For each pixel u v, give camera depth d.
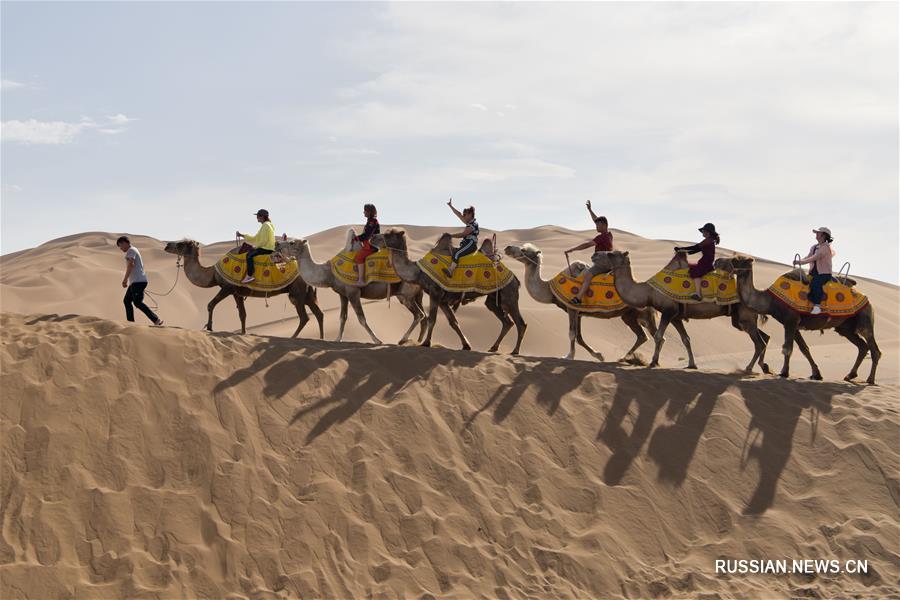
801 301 15.22
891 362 32.47
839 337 42.62
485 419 12.55
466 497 11.30
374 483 11.18
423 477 11.50
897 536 11.52
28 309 52.44
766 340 16.14
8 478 10.17
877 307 53.88
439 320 38.56
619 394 13.43
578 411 13.00
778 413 13.61
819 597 10.51
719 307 15.53
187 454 10.99
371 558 10.34
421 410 12.41
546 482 11.79
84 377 11.58
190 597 9.48
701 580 10.70
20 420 10.82
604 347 36.91
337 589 9.91
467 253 15.44
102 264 68.50
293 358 12.98
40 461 10.43
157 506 10.27
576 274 15.91
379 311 39.69
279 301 50.53
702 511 11.84
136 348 12.19
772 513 11.88
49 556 9.52
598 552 10.88
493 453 12.06
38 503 9.98
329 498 10.84
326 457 11.43
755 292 15.38
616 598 10.39
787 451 12.88
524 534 10.99
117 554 9.72
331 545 10.36
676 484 12.10
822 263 15.27
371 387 12.77
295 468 11.23
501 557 10.65
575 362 14.85
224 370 12.39
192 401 11.69
